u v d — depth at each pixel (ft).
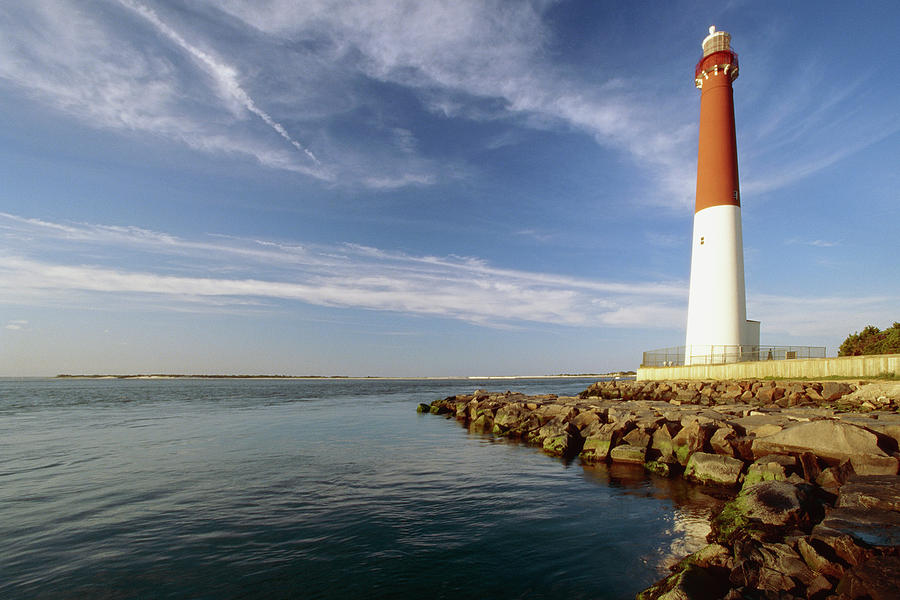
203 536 34.09
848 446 39.22
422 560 30.27
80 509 39.99
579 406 88.74
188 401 183.21
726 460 47.88
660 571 28.43
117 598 25.25
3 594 25.64
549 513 39.58
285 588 26.50
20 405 159.12
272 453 66.08
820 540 24.76
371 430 92.32
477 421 100.22
